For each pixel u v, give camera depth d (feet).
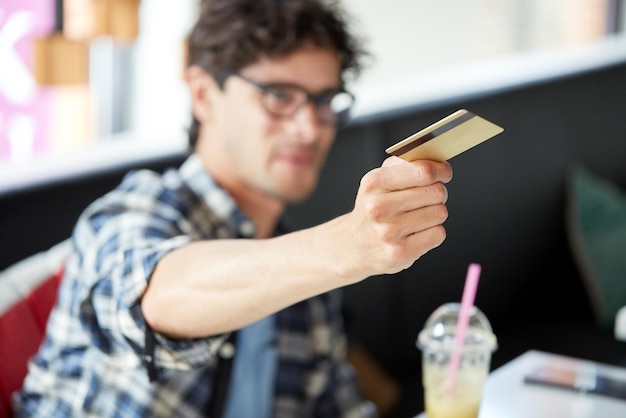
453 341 5.17
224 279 4.26
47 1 10.85
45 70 8.87
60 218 7.50
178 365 4.77
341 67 6.36
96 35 8.98
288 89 6.05
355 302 9.52
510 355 10.52
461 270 10.83
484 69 13.99
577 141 12.97
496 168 11.41
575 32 17.43
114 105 11.99
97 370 5.60
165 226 5.48
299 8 5.98
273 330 6.26
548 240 12.26
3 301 6.19
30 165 7.95
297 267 3.92
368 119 10.06
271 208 6.47
